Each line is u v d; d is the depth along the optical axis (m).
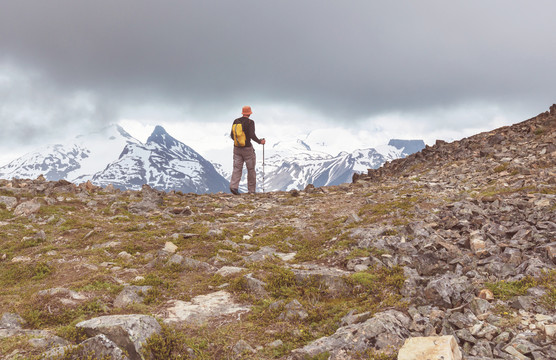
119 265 10.88
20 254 12.16
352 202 18.72
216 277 9.81
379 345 6.00
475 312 6.86
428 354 5.28
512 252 8.91
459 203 13.56
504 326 6.31
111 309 8.03
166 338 6.48
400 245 10.48
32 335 6.66
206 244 12.80
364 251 10.91
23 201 18.58
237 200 22.48
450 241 10.46
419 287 7.98
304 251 12.24
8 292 9.19
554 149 22.73
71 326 6.93
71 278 9.83
